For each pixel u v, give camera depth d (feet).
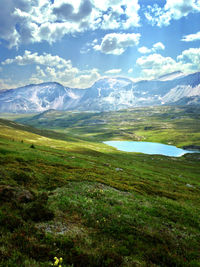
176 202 98.12
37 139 477.36
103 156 347.77
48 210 49.29
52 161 130.52
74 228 44.16
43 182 77.46
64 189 73.61
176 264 37.55
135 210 65.62
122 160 336.08
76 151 355.36
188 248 47.57
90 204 61.46
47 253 31.63
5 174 69.97
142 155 523.70
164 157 520.42
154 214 66.44
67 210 53.42
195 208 94.48
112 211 59.21
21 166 89.25
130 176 168.25
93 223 48.57
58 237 38.22
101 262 32.63
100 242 40.06
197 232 59.77
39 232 38.14
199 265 38.88
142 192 102.12
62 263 29.99
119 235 45.09
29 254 30.25
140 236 46.73
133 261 35.09
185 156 603.67
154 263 36.60
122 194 85.51
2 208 43.45
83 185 84.43
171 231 55.72
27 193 57.26
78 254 33.22
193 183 220.84
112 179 118.93
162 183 174.09
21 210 45.80
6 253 28.66
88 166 155.53
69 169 116.88
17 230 36.24
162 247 43.52
